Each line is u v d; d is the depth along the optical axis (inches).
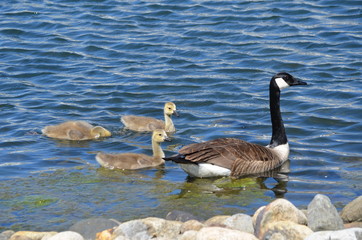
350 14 1109.1
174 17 1143.0
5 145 620.7
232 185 522.3
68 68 911.0
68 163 570.6
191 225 395.9
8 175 534.9
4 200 477.4
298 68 886.4
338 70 870.4
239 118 713.6
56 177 530.9
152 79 853.8
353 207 422.6
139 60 941.8
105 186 511.8
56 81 854.5
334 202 474.0
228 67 897.5
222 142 557.9
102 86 831.1
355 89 792.9
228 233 358.3
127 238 377.7
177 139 651.5
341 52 944.3
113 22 1122.0
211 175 540.4
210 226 401.4
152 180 532.4
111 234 393.7
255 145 564.1
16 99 778.8
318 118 700.7
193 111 741.9
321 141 634.2
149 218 405.7
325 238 353.7
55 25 1108.5
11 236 401.1
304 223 391.5
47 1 1259.8
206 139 649.0
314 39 1000.2
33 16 1158.3
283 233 373.1
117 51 980.6
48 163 569.0
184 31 1064.2
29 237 397.1
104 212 455.8
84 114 730.2
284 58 926.4
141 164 565.9
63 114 725.9
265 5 1182.9
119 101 777.6
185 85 830.5
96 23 1117.7
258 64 907.4
